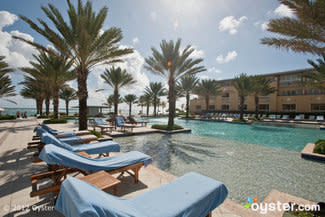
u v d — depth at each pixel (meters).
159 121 26.38
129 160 3.46
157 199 1.90
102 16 8.88
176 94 32.59
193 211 1.79
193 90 30.41
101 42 9.21
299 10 6.34
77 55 9.24
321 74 13.35
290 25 6.73
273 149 7.54
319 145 6.34
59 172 2.81
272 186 3.95
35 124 15.12
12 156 5.09
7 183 3.31
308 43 6.74
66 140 5.64
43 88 22.34
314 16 6.18
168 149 7.27
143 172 4.12
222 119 25.52
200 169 4.97
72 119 24.48
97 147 4.48
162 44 13.13
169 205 1.78
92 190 1.58
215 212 2.56
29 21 7.62
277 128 17.00
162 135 11.04
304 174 4.65
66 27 8.38
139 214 1.55
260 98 33.91
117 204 1.57
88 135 7.02
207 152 6.88
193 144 8.36
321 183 4.12
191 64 13.19
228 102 38.06
